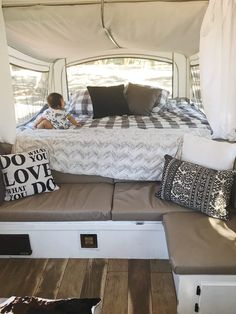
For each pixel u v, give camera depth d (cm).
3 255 208
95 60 436
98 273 192
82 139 236
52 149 232
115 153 230
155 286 180
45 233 201
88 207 195
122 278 187
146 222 194
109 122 332
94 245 203
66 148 232
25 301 100
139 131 264
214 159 197
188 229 167
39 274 193
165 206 194
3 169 207
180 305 153
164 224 178
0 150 222
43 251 207
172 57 432
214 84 211
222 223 172
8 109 226
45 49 309
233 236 159
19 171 209
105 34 239
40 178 215
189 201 187
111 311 163
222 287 146
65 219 194
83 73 444
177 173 196
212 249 149
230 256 144
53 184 221
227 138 218
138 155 229
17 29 224
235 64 200
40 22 208
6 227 199
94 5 189
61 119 296
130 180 234
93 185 231
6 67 219
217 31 198
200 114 346
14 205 199
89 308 95
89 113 382
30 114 354
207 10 191
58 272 194
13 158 211
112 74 445
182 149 221
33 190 212
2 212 194
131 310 163
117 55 431
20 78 321
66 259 207
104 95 383
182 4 190
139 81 448
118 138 237
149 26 218
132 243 201
